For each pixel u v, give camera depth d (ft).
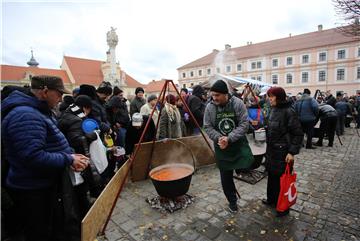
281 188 8.76
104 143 12.39
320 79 126.52
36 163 5.51
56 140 6.30
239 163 9.31
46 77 6.01
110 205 9.76
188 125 17.84
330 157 18.04
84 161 6.70
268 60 143.54
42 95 6.04
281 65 139.23
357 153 19.08
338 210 9.80
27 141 5.37
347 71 118.01
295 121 8.87
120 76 165.17
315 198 10.97
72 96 13.93
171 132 15.29
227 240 8.03
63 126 9.37
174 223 9.19
